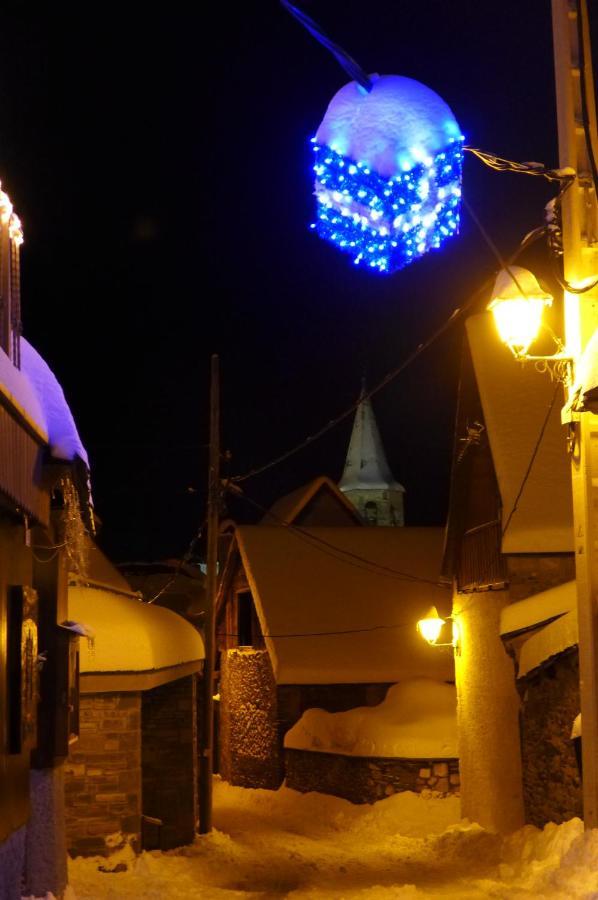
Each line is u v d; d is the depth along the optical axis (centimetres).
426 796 2281
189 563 4016
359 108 828
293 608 3009
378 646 2947
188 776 1873
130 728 1465
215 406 2172
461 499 2044
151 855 1539
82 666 1416
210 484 2133
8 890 795
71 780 1441
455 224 848
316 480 3950
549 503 1784
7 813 756
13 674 782
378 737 2389
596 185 990
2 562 762
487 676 1897
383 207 830
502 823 1809
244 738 3073
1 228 748
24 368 853
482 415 1959
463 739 2033
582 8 1043
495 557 1873
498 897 1134
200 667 1947
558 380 1104
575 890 1010
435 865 1667
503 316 1050
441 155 831
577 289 1029
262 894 1345
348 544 3238
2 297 746
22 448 752
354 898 1289
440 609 3081
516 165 1025
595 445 1059
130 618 1488
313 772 2605
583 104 1047
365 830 2180
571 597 1561
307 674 2845
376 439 6725
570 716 1403
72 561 1028
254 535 3216
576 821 1255
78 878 1286
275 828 2322
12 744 774
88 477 902
